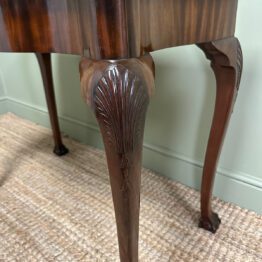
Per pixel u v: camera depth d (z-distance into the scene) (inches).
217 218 29.9
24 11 17.6
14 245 28.9
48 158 45.6
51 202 35.2
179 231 29.5
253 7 25.4
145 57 14.6
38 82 53.9
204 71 30.6
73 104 48.7
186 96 33.1
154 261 26.1
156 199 34.6
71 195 36.4
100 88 13.2
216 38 19.6
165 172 39.1
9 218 32.7
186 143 35.5
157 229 29.9
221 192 33.8
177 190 36.3
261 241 27.8
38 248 28.4
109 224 31.1
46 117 55.8
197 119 33.3
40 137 52.9
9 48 19.9
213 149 25.7
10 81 60.7
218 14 19.0
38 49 18.2
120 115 13.4
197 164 35.1
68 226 31.1
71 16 14.9
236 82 23.3
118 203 15.7
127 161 14.6
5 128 57.2
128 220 16.0
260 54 26.3
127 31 12.5
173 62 32.6
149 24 13.8
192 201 34.0
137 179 15.4
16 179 40.4
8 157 46.2
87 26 13.5
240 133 30.2
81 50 15.0
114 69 12.9
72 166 43.1
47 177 40.6
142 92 13.5
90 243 28.7
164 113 36.0
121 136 13.9
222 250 27.0
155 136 38.4
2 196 36.7
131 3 12.2
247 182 31.1
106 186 37.9
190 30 17.0
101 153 46.6
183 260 26.1
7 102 64.5
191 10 16.5
